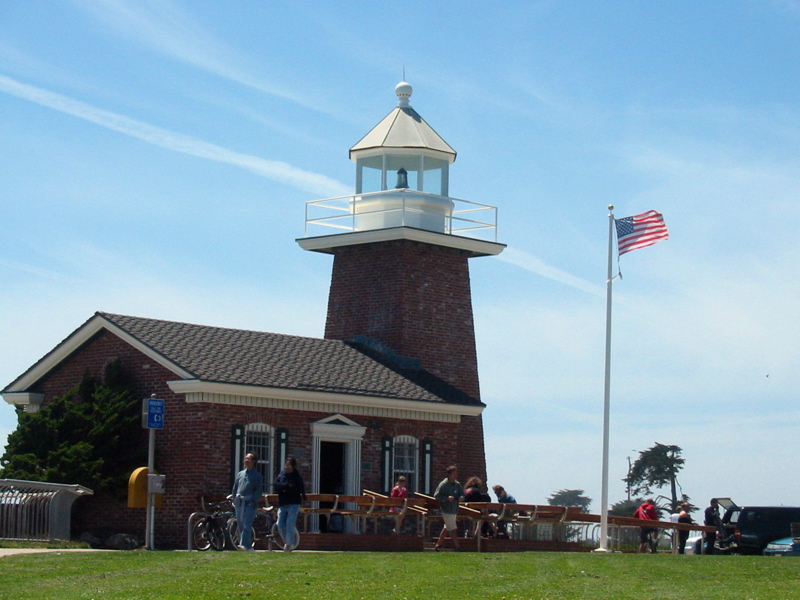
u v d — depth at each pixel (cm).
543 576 2123
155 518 3272
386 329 4084
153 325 3581
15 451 3344
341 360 3853
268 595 1867
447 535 3272
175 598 1827
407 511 3219
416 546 3197
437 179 4281
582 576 2130
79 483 3231
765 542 3500
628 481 8725
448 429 3872
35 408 3678
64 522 3000
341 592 1906
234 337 3725
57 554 2389
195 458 3244
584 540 3456
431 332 4125
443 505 3016
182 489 3250
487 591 1936
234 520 2906
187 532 3172
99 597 1833
